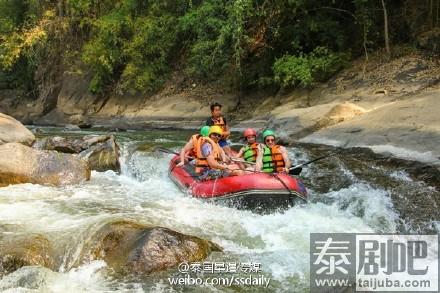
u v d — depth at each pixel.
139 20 19.19
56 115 22.00
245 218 6.48
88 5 20.98
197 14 16.50
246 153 8.11
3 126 10.25
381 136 8.87
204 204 7.15
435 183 7.08
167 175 9.20
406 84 11.91
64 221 6.07
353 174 7.96
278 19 15.33
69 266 5.00
